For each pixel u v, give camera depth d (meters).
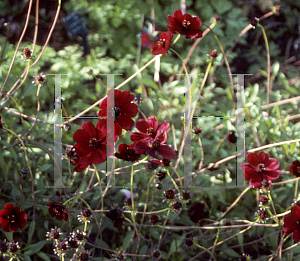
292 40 4.50
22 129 2.07
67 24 2.94
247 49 4.25
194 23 1.38
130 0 3.89
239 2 4.59
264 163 1.43
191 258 1.56
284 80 2.33
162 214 1.77
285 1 4.63
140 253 1.57
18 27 3.65
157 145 1.25
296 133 2.12
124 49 3.79
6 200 1.72
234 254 1.62
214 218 1.79
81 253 1.28
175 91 2.46
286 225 1.33
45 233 1.61
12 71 2.33
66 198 1.61
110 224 1.71
